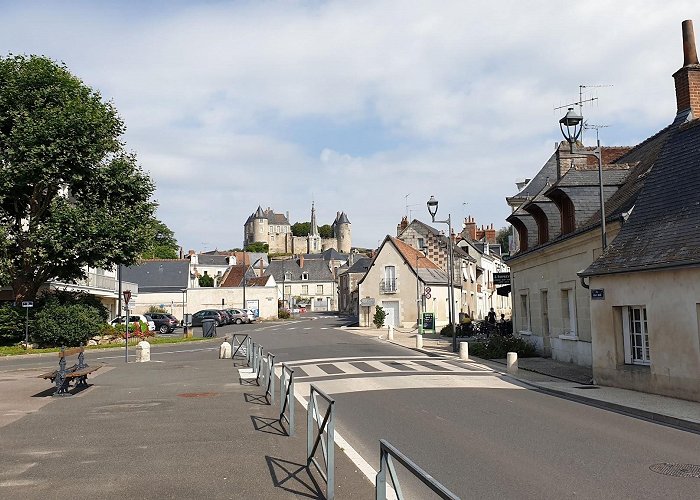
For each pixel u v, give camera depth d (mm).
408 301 48406
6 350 26766
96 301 32938
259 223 185375
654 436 8844
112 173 30344
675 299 11750
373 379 15758
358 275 76938
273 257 169250
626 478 6645
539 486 6367
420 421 10031
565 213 19875
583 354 18234
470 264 57375
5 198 28438
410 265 48469
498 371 17719
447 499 2852
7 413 10906
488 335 29797
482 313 61094
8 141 27344
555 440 8562
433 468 7102
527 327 24609
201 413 10781
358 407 11477
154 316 47250
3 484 6457
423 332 38531
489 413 10797
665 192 13781
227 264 123375
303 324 56594
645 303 12586
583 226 18250
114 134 30953
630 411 10758
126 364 21047
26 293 29719
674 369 11773
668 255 11875
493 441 8508
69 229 27844
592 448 8070
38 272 29938
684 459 7469
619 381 13414
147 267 72688
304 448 8102
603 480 6578
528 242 24891
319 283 110625
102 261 29000
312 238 185000
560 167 24641
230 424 9750
